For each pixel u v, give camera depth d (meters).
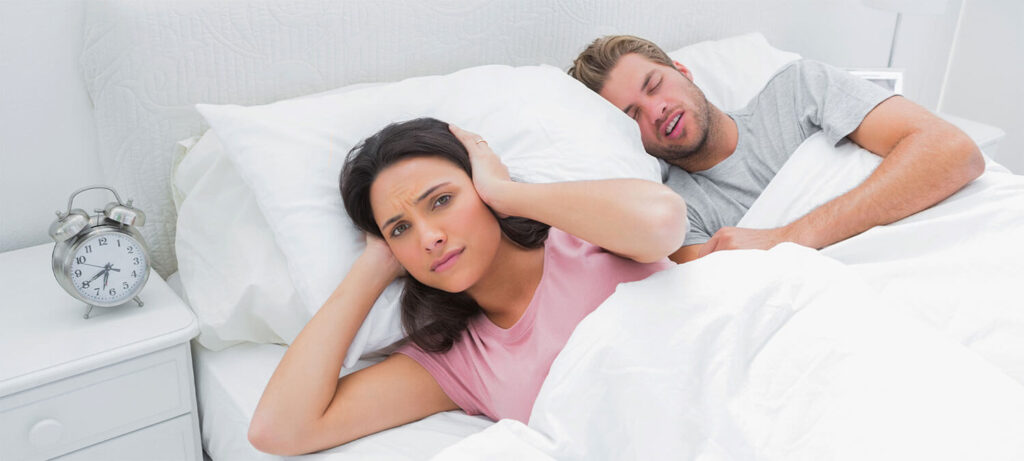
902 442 0.81
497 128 1.25
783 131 1.55
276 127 1.15
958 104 2.81
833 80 1.53
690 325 0.93
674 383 0.89
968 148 1.33
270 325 1.17
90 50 1.24
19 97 1.23
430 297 1.07
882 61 2.56
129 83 1.26
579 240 1.08
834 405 0.87
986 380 0.86
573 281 1.04
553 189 1.01
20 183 1.28
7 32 1.20
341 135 1.17
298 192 1.11
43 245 1.34
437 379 1.06
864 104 1.46
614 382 0.90
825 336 0.93
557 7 1.70
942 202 1.37
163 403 1.14
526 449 0.86
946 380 0.86
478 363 1.05
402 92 1.26
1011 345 1.12
